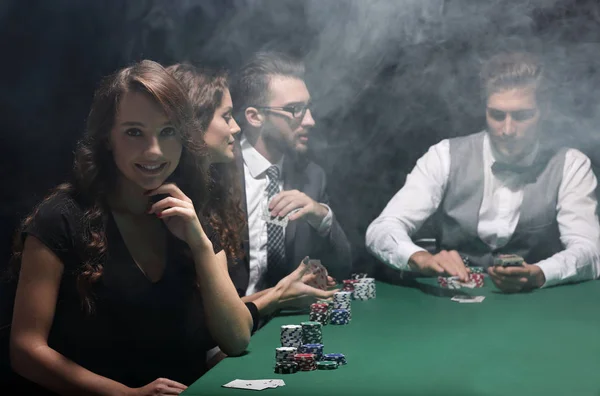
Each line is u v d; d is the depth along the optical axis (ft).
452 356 6.90
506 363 6.62
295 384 6.05
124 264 7.52
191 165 8.05
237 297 7.70
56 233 7.17
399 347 7.29
